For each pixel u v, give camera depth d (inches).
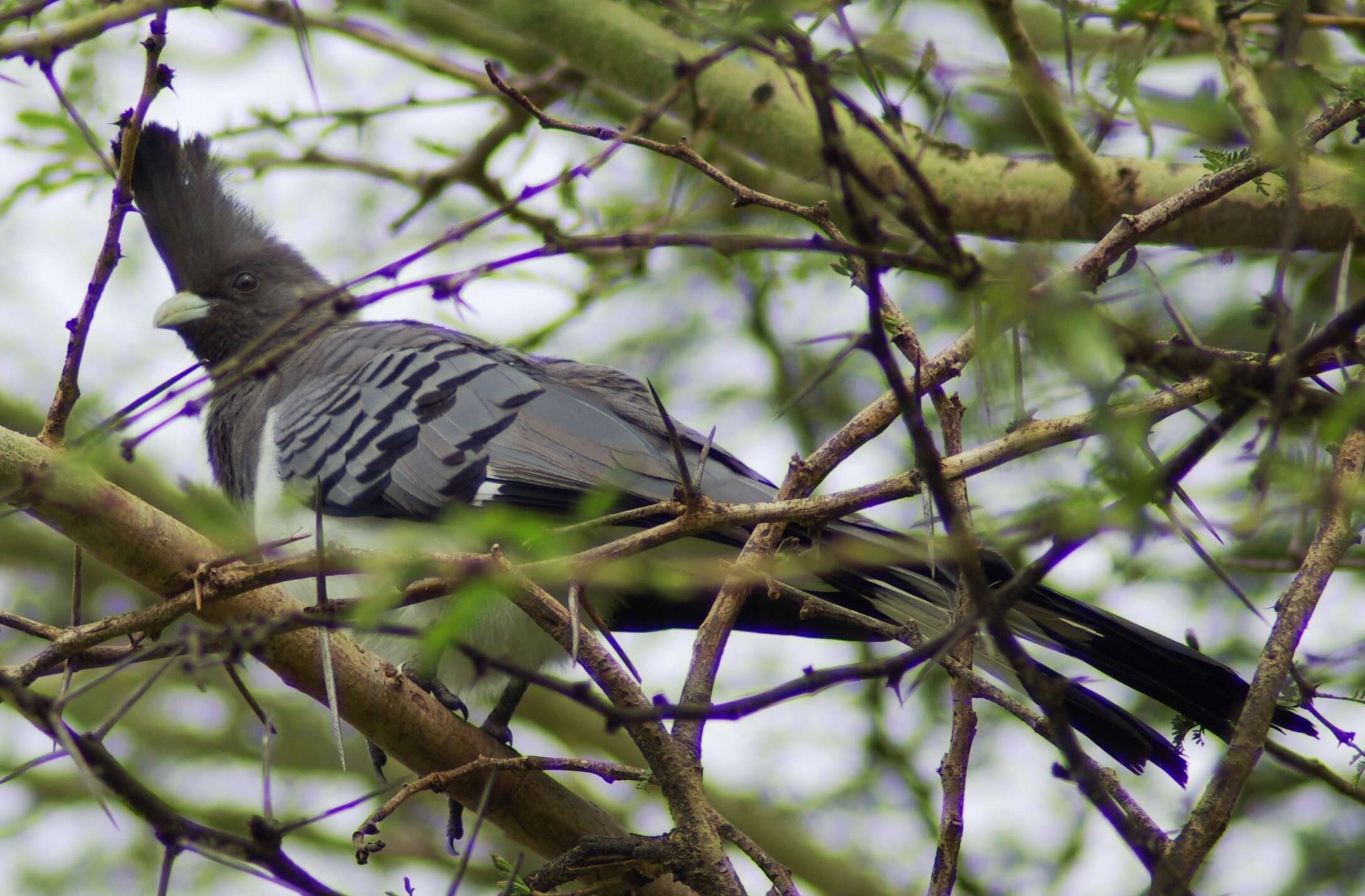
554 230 364.5
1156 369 209.5
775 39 261.9
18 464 276.8
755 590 405.7
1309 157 271.4
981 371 206.7
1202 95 293.7
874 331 197.2
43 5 309.4
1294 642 258.1
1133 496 203.8
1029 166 406.6
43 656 260.2
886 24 351.9
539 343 501.4
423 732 334.3
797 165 423.2
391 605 234.4
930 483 206.4
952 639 214.1
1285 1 368.5
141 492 556.1
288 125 488.1
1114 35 390.3
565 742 623.5
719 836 289.1
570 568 250.2
